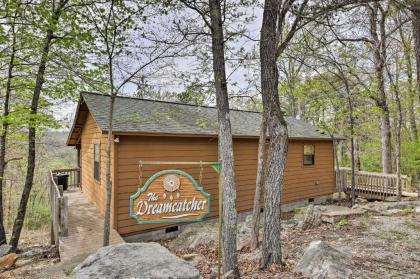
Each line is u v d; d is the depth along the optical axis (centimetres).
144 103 938
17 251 766
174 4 547
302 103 1858
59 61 759
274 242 413
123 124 689
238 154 929
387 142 1338
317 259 356
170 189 471
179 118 876
